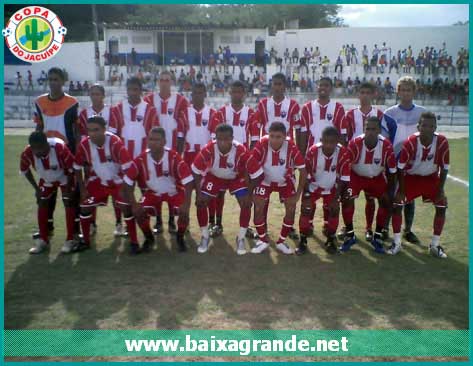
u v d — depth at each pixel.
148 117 5.97
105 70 32.16
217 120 6.25
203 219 5.17
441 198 5.05
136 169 5.02
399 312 3.77
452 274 4.58
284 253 5.18
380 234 5.32
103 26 33.53
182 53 34.53
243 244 5.20
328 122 6.19
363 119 6.02
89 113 6.09
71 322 3.58
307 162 5.18
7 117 25.95
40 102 5.55
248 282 4.34
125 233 5.86
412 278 4.47
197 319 3.63
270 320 3.62
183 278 4.43
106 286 4.23
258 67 32.81
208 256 5.08
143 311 3.75
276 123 4.90
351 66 32.19
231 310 3.78
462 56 31.44
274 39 35.19
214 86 30.77
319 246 5.47
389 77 32.16
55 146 5.04
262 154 5.07
